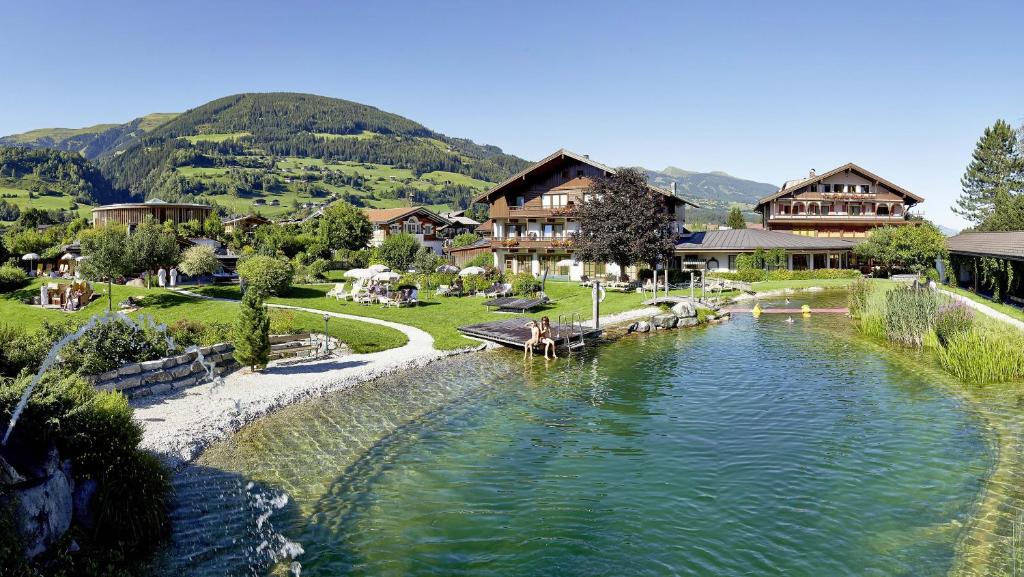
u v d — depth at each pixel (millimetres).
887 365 25984
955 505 13227
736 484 14727
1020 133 98375
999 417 18688
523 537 12438
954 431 17688
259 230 95312
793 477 15000
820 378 24172
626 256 52219
